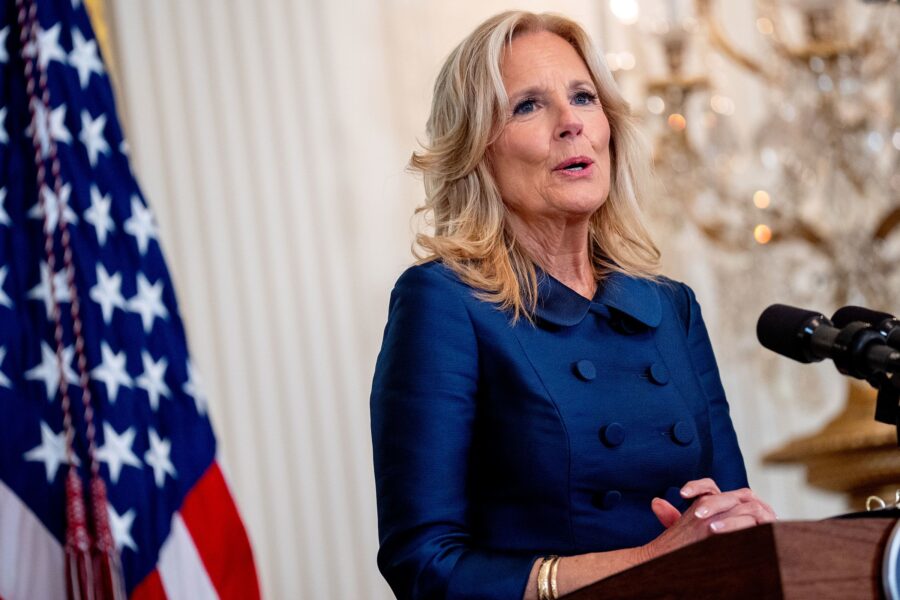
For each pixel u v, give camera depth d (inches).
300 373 434.9
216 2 440.1
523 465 176.7
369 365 438.9
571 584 157.5
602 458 177.9
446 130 201.6
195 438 319.3
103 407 305.1
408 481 170.9
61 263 311.6
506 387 179.8
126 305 318.0
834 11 480.1
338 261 440.1
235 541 315.9
